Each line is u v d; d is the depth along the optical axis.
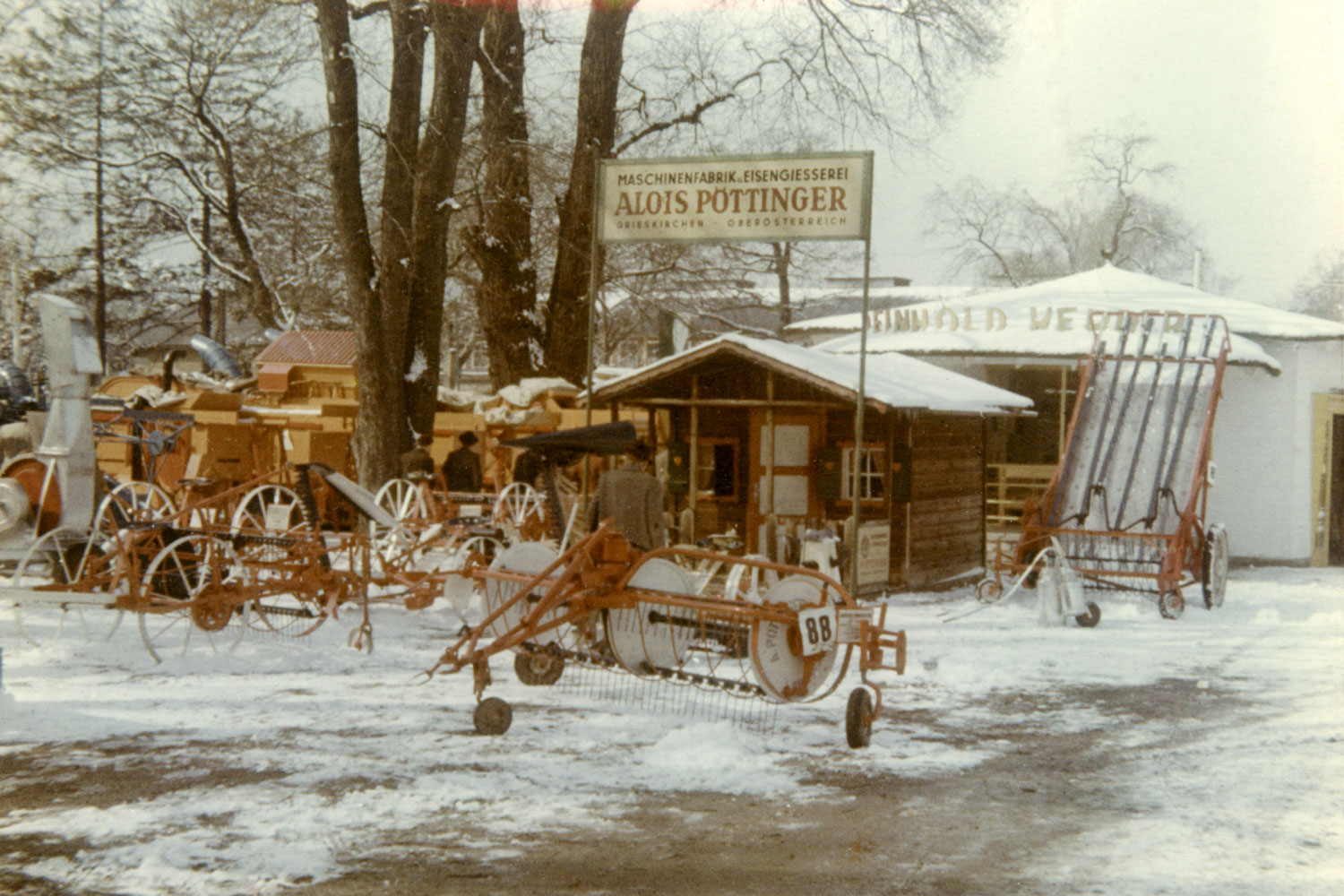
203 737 7.70
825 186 12.22
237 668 10.05
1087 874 5.47
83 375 10.84
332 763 7.12
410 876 5.32
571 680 9.66
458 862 5.52
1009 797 6.78
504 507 15.03
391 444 19.12
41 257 38.19
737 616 8.31
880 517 17.11
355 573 11.41
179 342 51.00
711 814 6.34
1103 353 17.28
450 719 8.32
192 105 33.34
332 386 22.11
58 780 6.69
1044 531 15.98
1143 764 7.57
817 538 15.10
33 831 5.81
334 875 5.30
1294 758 7.75
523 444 9.19
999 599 15.70
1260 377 23.22
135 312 47.38
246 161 34.72
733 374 17.42
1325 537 23.86
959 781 7.09
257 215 37.62
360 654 10.83
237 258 41.59
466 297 41.44
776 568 8.34
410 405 19.70
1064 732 8.48
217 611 10.93
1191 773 7.35
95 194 35.50
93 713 8.31
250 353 44.19
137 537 10.43
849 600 8.26
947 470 18.58
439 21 19.53
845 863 5.61
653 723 8.28
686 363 16.70
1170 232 58.19
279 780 6.76
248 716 8.32
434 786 6.68
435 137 19.94
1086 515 15.90
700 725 8.03
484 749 7.52
